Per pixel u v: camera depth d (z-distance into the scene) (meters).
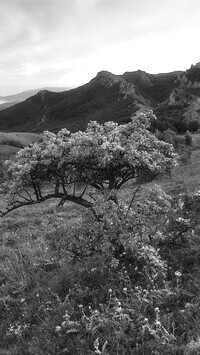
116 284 8.14
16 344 6.96
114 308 6.89
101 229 8.22
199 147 73.25
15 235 17.67
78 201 8.91
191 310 6.67
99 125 8.77
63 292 8.54
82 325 6.82
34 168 8.30
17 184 8.37
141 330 6.18
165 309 7.09
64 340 6.61
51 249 9.03
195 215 9.44
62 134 8.77
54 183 8.91
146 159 8.23
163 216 9.34
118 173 8.79
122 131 8.78
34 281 9.58
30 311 8.01
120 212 8.23
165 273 8.07
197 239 9.73
